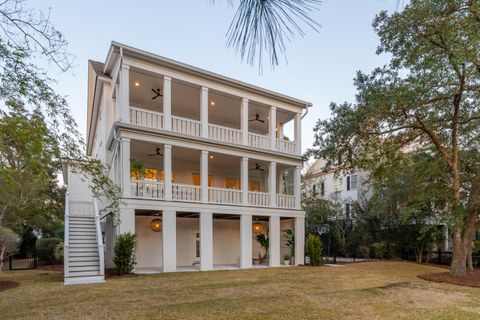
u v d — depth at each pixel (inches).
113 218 562.9
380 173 559.2
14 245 680.4
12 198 659.4
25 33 182.7
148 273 540.7
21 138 189.5
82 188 786.2
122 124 537.3
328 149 524.4
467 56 362.9
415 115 493.0
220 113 785.6
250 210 667.4
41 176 227.1
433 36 393.7
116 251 518.9
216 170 776.3
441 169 565.6
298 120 768.3
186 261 693.9
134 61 559.2
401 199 741.3
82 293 373.1
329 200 1024.9
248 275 529.0
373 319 274.1
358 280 486.3
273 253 683.4
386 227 850.8
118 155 567.5
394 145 531.2
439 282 479.2
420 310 307.1
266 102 719.1
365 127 493.0
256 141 701.3
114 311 289.6
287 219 768.9
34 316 275.7
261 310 295.0
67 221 530.3
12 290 401.1
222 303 319.6
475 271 613.0
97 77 655.8
